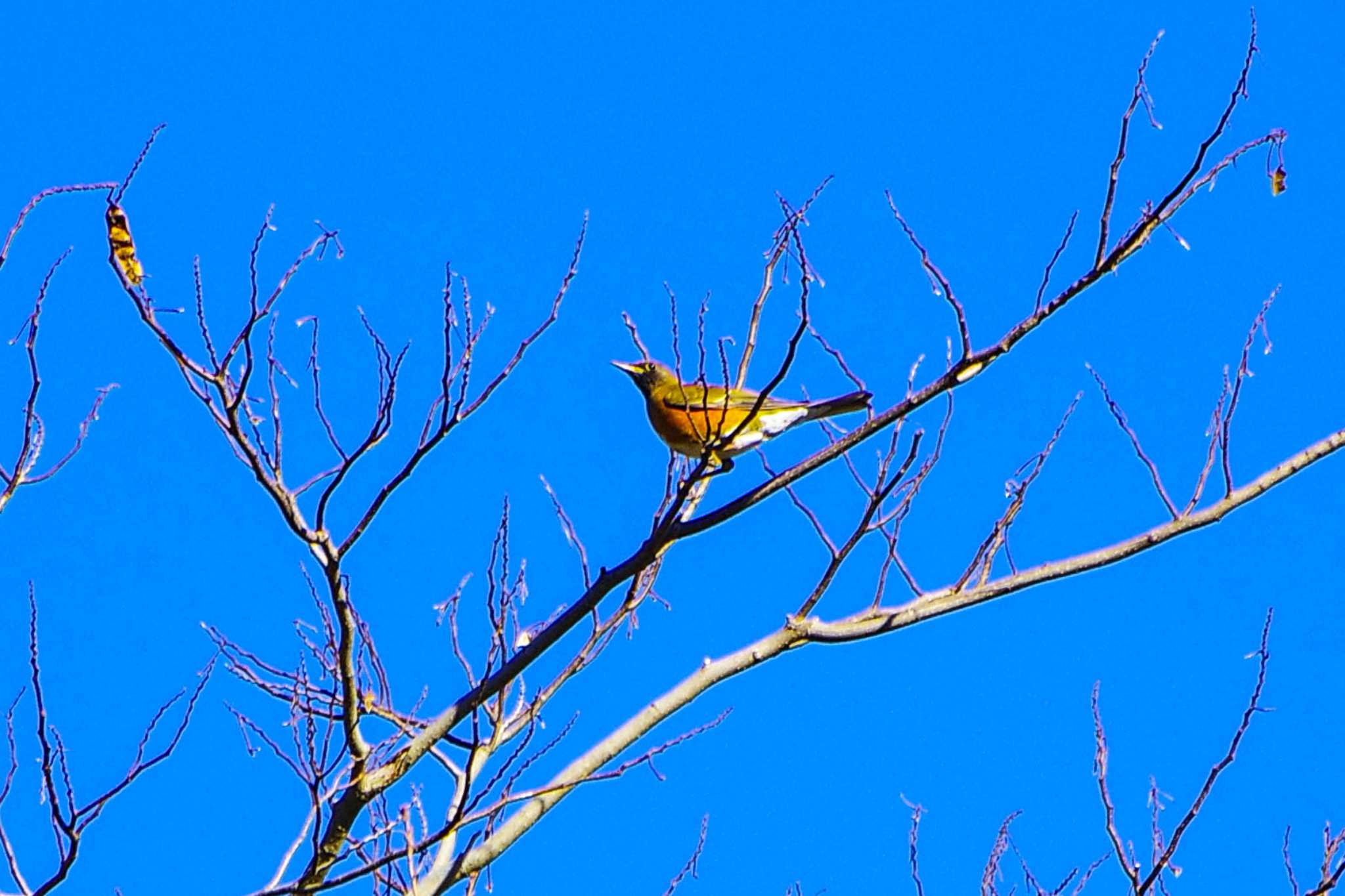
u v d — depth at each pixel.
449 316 10.44
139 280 10.02
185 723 10.19
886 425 11.66
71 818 9.70
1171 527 13.01
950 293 11.39
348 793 11.14
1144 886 10.97
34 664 9.59
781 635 12.72
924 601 12.85
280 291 10.18
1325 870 11.04
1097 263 10.96
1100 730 11.51
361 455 10.36
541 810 12.09
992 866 11.50
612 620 12.48
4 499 9.73
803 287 10.62
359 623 12.17
